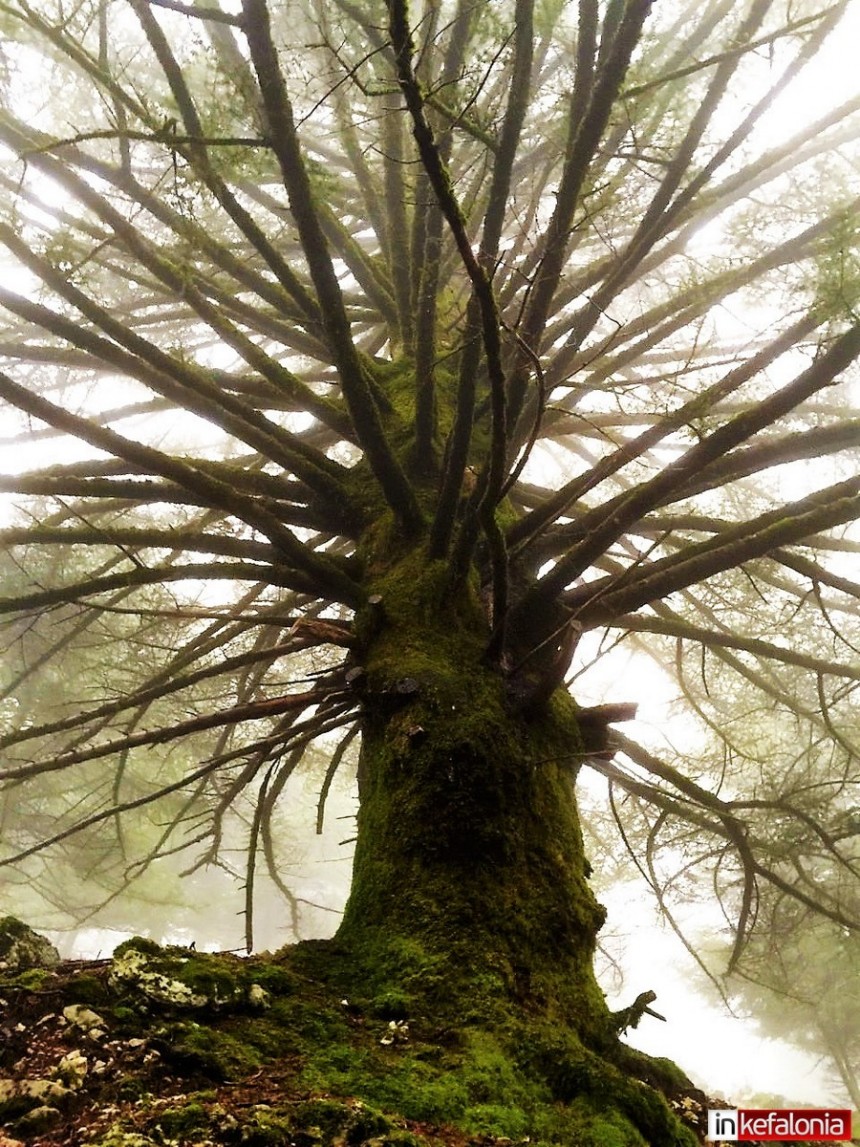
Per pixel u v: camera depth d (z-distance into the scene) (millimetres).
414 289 4645
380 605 3094
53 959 2139
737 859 6086
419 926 2262
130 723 4867
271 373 3957
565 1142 1647
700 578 3137
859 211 3785
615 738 3936
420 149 1928
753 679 5352
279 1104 1461
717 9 3799
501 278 4785
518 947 2254
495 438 2264
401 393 4410
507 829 2475
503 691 2818
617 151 3797
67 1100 1442
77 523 5773
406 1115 1574
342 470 3965
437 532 3182
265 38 2379
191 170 3355
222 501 3197
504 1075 1793
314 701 3135
